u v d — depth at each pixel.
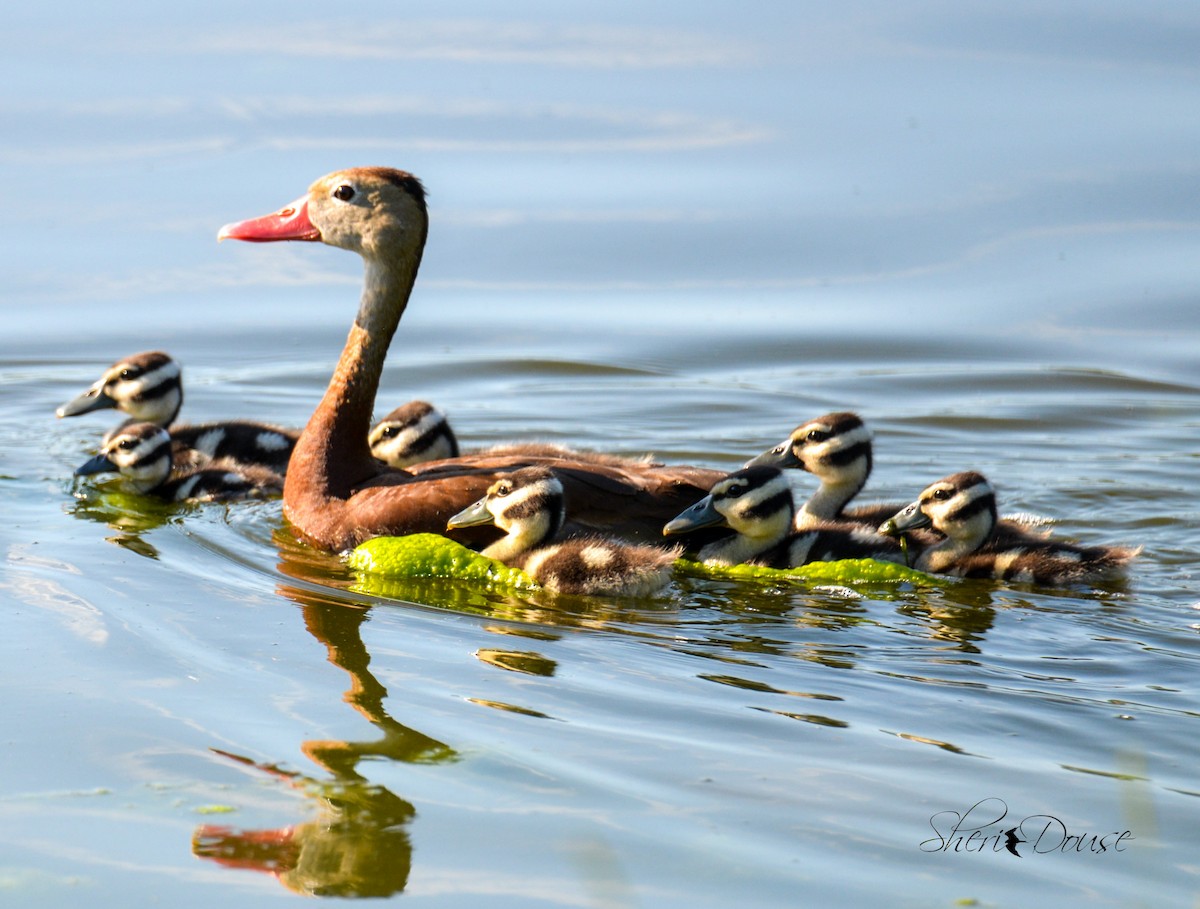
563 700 10.60
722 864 8.27
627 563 13.40
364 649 11.55
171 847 8.38
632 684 11.01
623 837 8.55
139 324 22.92
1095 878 8.27
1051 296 23.50
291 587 13.17
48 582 12.88
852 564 14.23
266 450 17.80
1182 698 11.08
